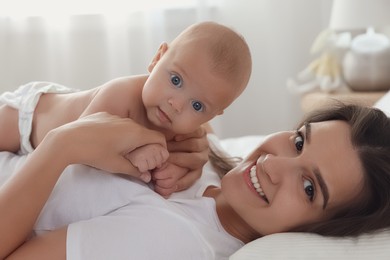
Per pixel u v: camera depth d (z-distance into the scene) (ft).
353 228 3.17
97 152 3.04
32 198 2.85
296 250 3.04
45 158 2.93
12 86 8.04
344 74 7.98
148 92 3.39
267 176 3.40
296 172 3.34
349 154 3.33
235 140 6.02
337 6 7.59
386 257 2.91
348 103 3.77
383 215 3.18
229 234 3.56
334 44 8.11
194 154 3.67
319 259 2.97
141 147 3.22
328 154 3.32
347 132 3.42
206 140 3.95
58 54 8.13
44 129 3.81
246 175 3.51
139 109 3.53
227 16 8.50
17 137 3.94
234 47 3.46
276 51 8.65
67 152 2.97
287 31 8.66
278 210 3.31
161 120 3.39
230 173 3.59
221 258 3.46
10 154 3.84
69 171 3.34
